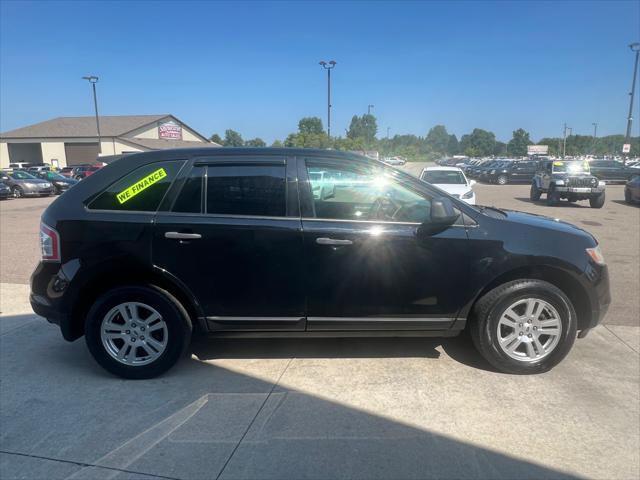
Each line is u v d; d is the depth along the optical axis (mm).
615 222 13172
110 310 3709
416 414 3287
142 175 3729
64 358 4203
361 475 2668
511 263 3686
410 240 3646
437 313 3764
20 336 4707
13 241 10305
